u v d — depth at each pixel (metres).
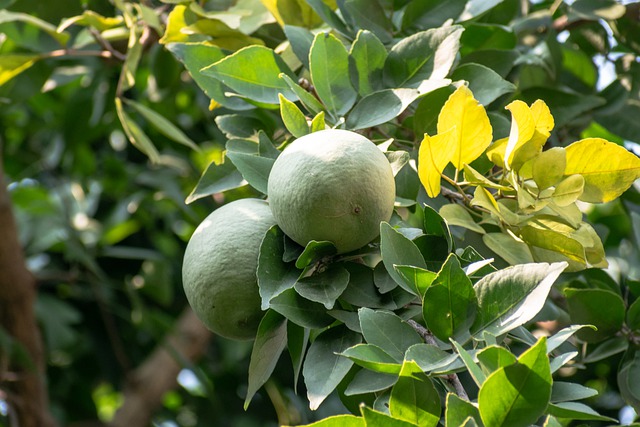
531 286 1.03
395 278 1.06
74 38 1.70
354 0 1.38
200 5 1.52
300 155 1.07
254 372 1.12
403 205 1.17
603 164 1.12
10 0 1.59
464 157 1.12
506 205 1.15
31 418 1.80
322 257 1.09
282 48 1.44
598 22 1.68
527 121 1.09
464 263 1.11
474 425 0.92
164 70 1.86
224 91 1.33
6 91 1.71
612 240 1.91
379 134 1.32
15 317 1.78
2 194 1.72
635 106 1.58
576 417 0.99
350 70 1.24
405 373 0.98
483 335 0.97
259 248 1.11
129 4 1.63
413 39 1.25
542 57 1.58
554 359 1.00
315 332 1.19
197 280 1.11
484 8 1.40
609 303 1.29
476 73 1.25
